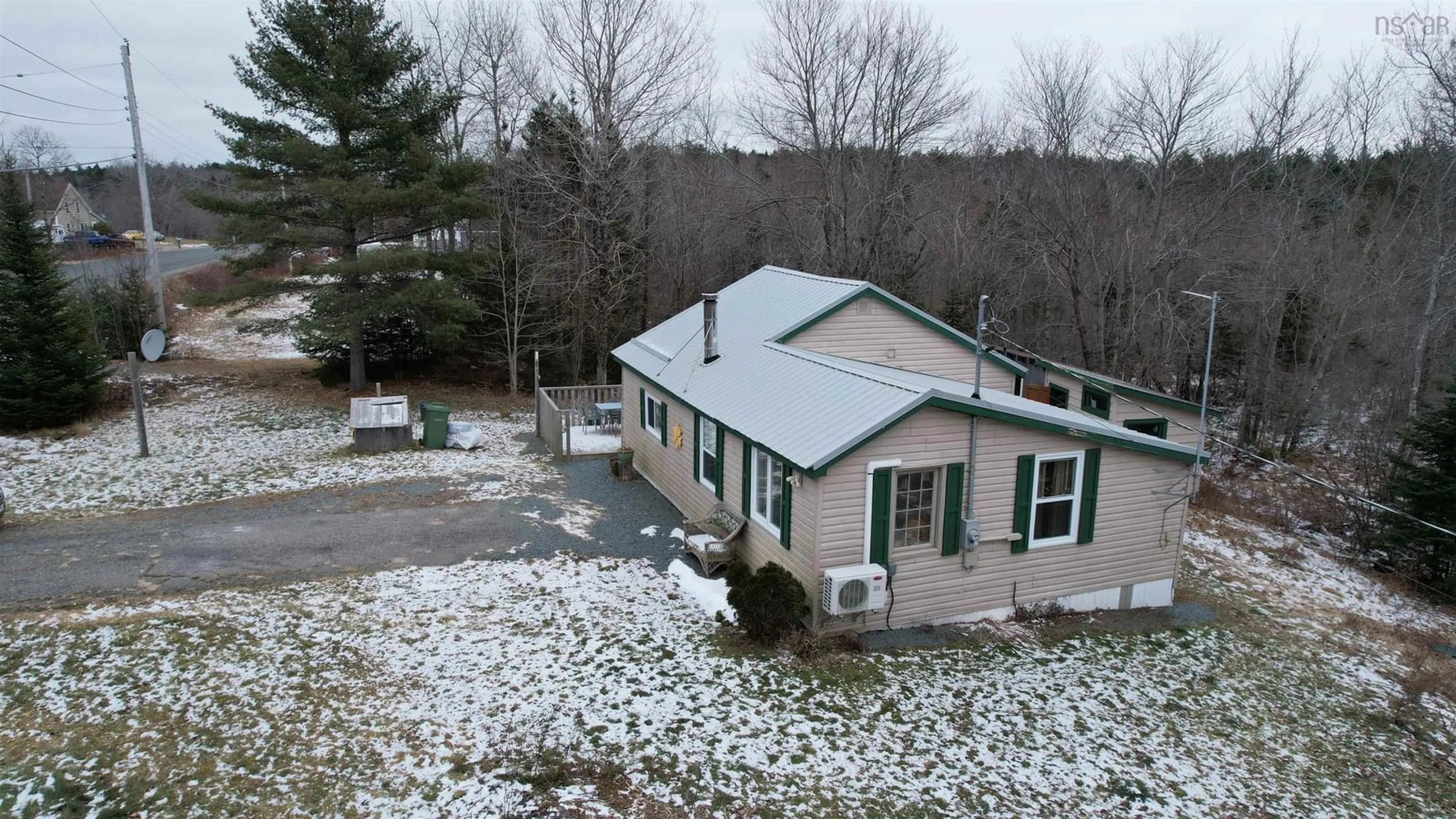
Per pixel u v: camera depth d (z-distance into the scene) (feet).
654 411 55.36
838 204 100.78
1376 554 59.67
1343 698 35.58
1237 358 96.43
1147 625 40.27
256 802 22.67
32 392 58.44
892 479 34.55
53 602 32.78
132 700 26.58
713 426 44.57
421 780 23.93
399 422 59.47
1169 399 62.95
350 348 78.07
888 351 53.52
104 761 23.66
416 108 73.92
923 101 99.50
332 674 29.09
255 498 47.78
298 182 68.69
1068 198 90.53
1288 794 28.02
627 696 28.91
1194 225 90.43
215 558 38.50
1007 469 36.94
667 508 50.39
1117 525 40.40
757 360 47.60
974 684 32.27
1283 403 85.61
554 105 93.97
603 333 90.07
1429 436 56.03
